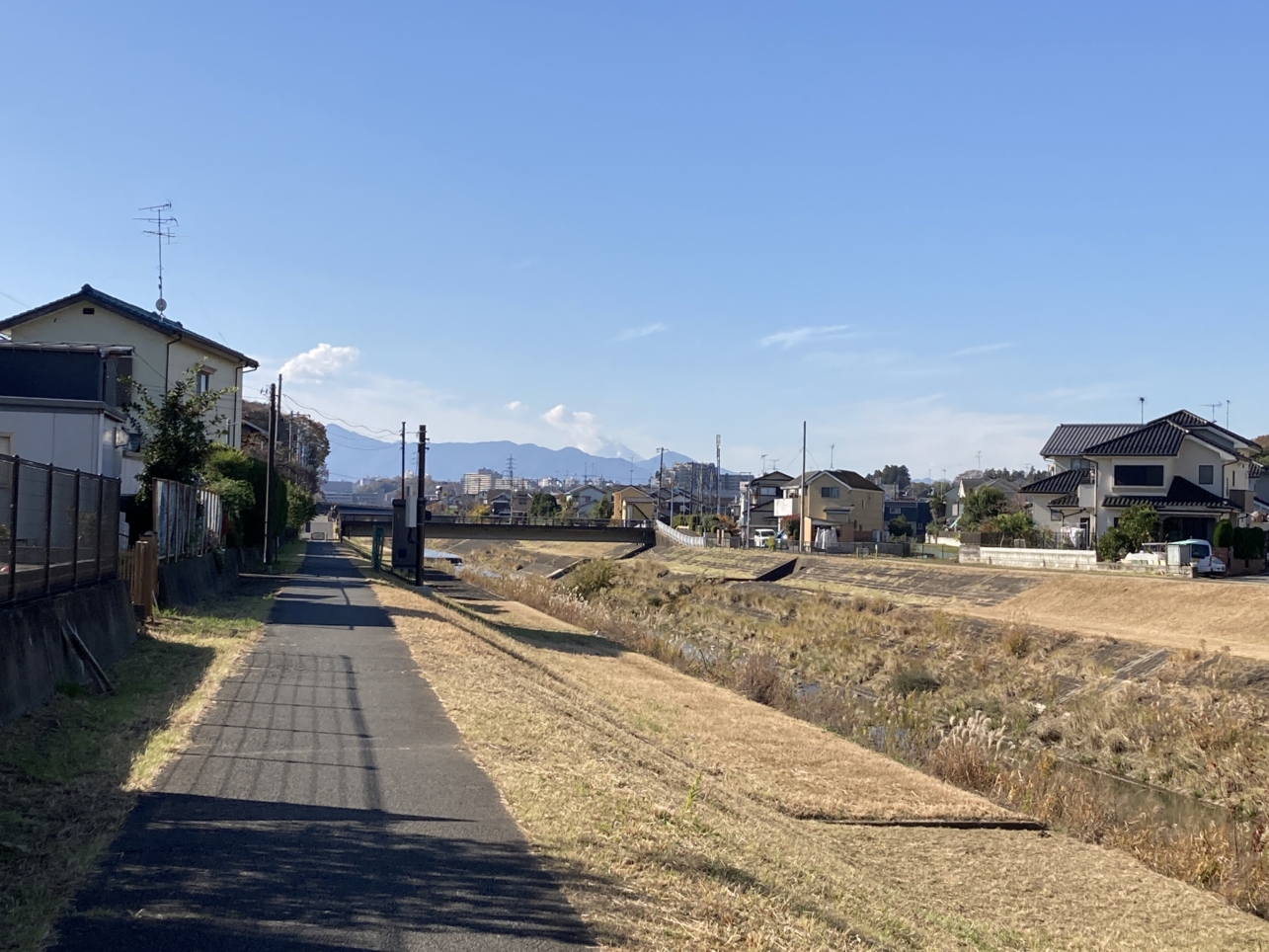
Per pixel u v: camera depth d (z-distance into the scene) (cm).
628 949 504
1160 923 952
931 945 748
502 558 7931
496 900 554
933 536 8594
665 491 11625
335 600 2420
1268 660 2250
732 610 4084
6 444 1952
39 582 1094
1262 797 1518
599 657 2209
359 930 500
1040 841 1175
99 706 993
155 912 506
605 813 762
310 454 9956
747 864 748
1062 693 2295
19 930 471
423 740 943
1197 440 5019
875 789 1297
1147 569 4116
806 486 7862
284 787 753
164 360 3681
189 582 2108
